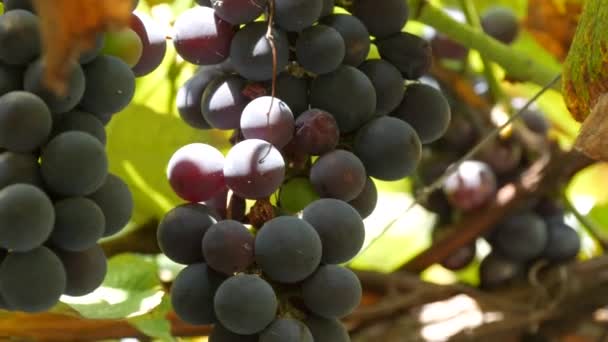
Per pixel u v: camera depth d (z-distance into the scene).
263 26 0.40
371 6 0.43
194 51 0.41
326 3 0.42
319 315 0.40
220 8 0.40
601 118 0.43
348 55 0.41
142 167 0.56
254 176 0.39
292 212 0.41
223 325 0.39
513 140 0.61
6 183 0.36
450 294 0.61
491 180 0.61
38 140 0.36
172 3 0.55
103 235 0.38
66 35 0.30
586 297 0.61
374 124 0.41
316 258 0.38
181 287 0.40
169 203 0.57
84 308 0.48
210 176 0.40
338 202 0.40
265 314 0.38
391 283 0.60
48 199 0.36
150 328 0.50
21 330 0.50
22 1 0.38
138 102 0.55
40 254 0.37
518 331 0.61
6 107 0.36
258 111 0.40
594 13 0.43
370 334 0.59
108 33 0.38
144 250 0.57
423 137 0.43
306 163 0.42
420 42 0.43
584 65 0.43
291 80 0.41
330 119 0.40
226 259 0.39
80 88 0.37
